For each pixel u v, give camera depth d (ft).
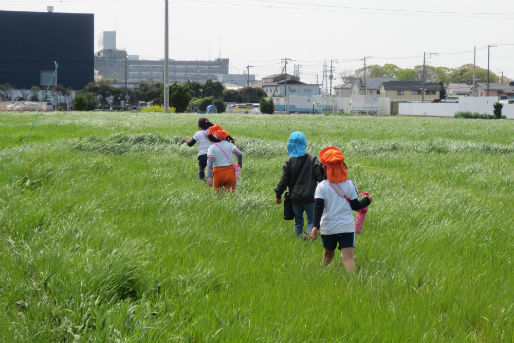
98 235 21.35
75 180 36.58
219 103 301.63
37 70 462.19
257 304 15.40
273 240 22.90
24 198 28.30
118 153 55.11
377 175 40.11
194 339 13.39
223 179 32.12
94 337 13.03
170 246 21.24
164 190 32.04
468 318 14.99
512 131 102.32
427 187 36.65
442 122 141.59
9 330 13.74
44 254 18.29
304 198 23.57
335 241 19.48
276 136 81.20
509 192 37.99
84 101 245.24
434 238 23.32
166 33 191.31
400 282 17.22
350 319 14.44
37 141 72.84
